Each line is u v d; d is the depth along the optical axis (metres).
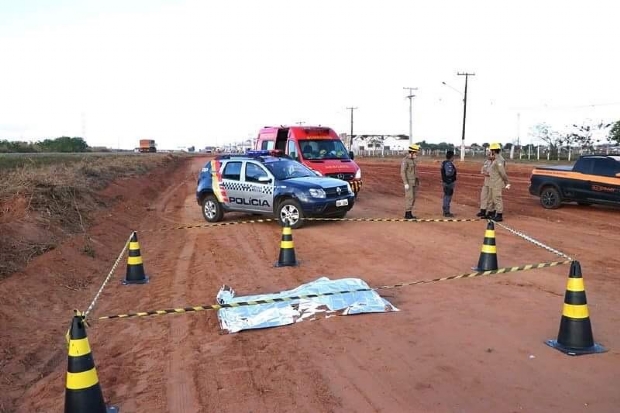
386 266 9.43
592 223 13.74
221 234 13.68
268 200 14.23
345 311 6.90
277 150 17.84
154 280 9.45
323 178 14.55
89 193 17.33
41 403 5.16
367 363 5.45
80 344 4.34
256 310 7.02
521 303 7.10
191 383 5.26
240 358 5.77
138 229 15.39
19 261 9.13
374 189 25.62
